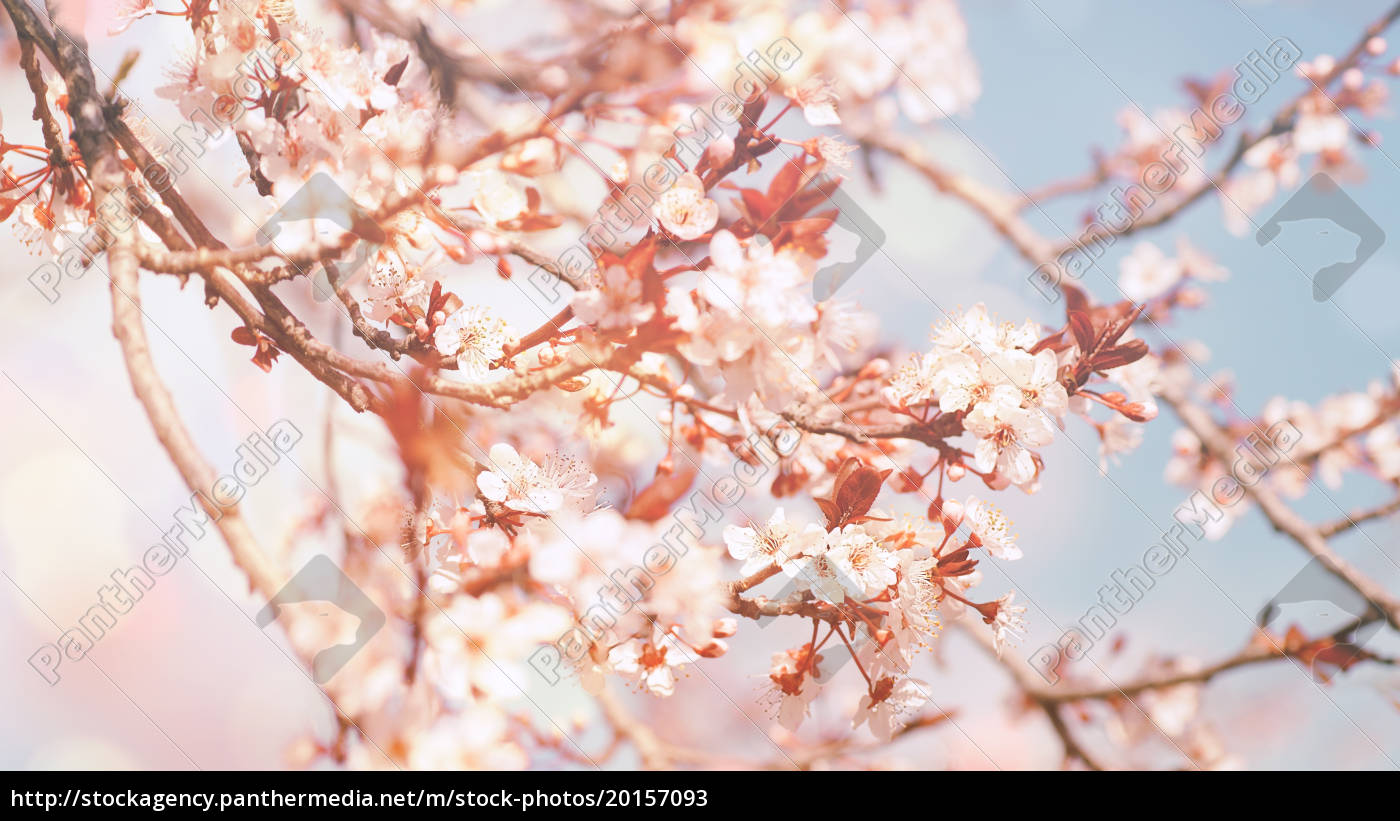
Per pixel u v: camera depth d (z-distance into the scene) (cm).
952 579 103
